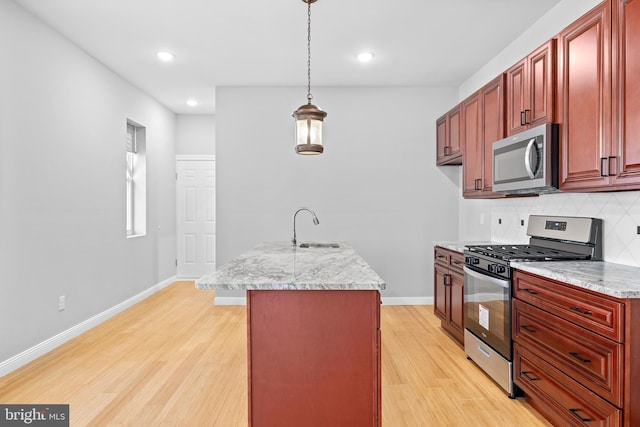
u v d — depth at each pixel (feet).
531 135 8.38
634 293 5.38
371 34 11.33
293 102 15.90
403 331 12.59
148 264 17.35
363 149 15.98
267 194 15.92
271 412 6.00
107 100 13.79
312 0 9.06
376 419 6.01
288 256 8.78
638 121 6.07
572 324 6.39
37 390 8.45
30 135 10.03
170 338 11.86
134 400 8.04
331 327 6.01
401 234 16.06
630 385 5.42
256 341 6.00
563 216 9.50
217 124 15.84
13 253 9.48
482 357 9.34
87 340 11.65
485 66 13.70
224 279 6.01
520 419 7.38
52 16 10.19
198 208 20.83
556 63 8.05
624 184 6.35
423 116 16.02
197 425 7.12
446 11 10.02
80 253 12.21
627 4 6.22
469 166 12.18
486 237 13.76
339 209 15.98
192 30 11.03
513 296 8.16
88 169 12.64
